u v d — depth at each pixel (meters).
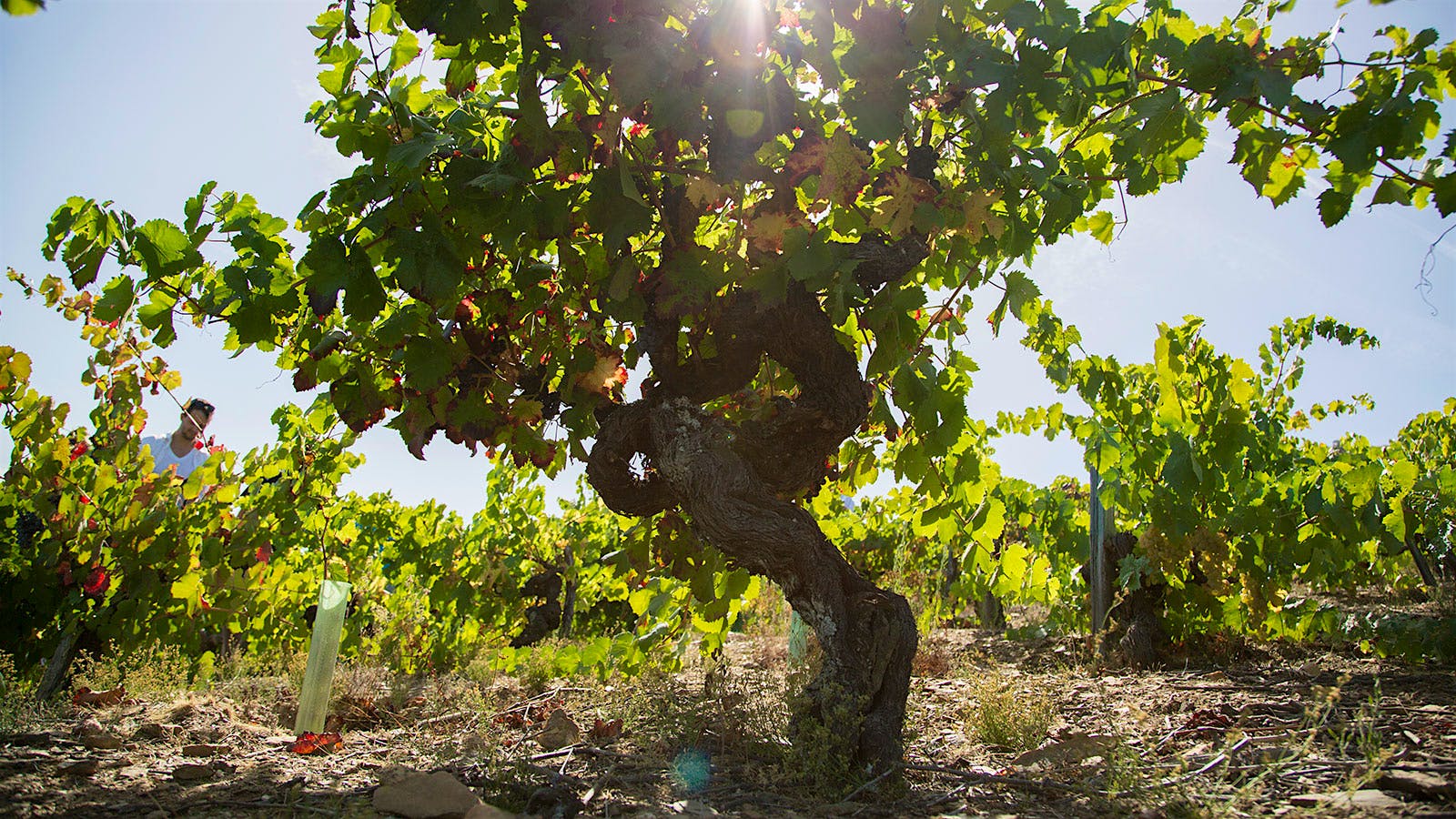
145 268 2.87
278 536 6.65
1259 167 3.03
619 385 3.53
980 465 4.42
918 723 3.75
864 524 12.05
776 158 2.92
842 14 2.75
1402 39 2.78
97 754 3.16
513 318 3.36
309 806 2.54
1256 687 4.41
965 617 12.29
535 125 2.77
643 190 3.06
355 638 7.29
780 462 3.34
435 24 2.68
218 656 7.33
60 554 5.14
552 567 9.23
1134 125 3.01
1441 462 11.44
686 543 3.89
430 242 2.86
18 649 5.26
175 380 5.28
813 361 3.27
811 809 2.51
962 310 3.96
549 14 2.72
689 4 2.76
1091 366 5.95
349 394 3.30
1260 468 6.08
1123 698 4.22
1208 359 5.74
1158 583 6.04
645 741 3.27
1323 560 6.43
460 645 7.43
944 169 3.56
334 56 2.93
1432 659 5.02
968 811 2.47
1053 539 8.38
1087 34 2.79
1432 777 2.29
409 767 3.01
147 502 5.34
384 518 9.68
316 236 2.99
